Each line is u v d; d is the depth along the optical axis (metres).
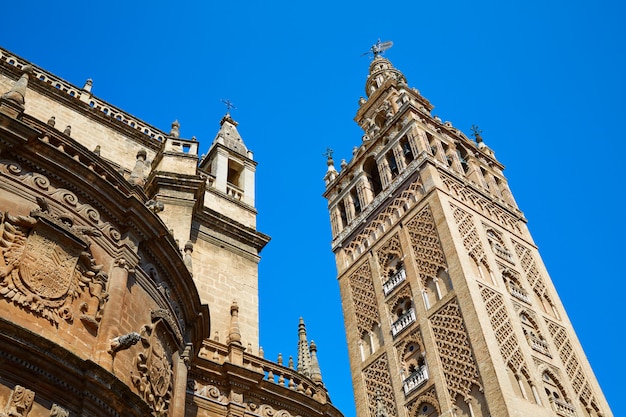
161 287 18.92
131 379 15.98
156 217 18.98
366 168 61.56
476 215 50.09
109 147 31.62
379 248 52.09
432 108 64.81
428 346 42.12
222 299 26.88
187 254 22.50
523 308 44.00
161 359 17.62
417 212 49.81
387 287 48.91
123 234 18.14
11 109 17.11
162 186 27.11
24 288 14.59
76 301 15.64
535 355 40.56
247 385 23.00
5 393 13.04
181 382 18.81
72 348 14.85
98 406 14.45
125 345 15.73
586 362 44.16
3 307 14.01
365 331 49.00
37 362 13.71
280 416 23.48
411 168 53.25
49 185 16.73
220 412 21.91
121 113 34.19
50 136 17.61
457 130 59.72
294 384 24.92
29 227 15.47
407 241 49.12
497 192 56.12
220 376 22.66
